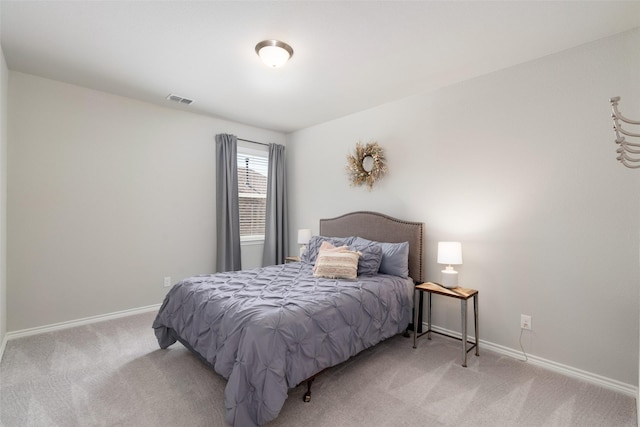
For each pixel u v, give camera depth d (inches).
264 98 139.1
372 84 122.9
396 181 141.1
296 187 193.9
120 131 138.4
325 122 175.0
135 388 83.4
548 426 70.1
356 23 83.4
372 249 123.1
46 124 121.1
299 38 90.6
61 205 124.6
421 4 75.5
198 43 93.9
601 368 88.0
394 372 93.5
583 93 91.9
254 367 67.0
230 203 168.1
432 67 108.0
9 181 113.7
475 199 115.2
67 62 106.9
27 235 117.4
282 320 73.4
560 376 92.4
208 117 166.2
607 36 88.0
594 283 89.6
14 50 98.9
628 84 85.0
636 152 50.2
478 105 114.7
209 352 82.1
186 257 159.3
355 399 79.6
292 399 79.4
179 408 75.2
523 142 103.5
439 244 111.3
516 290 104.5
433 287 111.1
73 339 114.1
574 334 92.7
